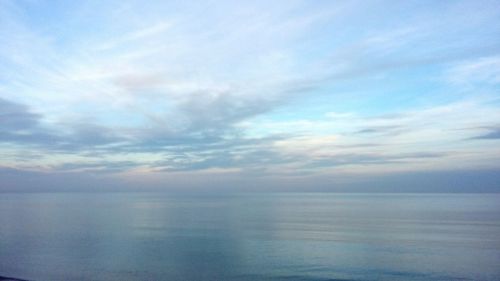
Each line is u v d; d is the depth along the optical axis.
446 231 70.31
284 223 86.38
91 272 38.31
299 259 45.16
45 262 43.25
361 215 109.50
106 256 46.91
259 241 59.16
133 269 39.72
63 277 36.19
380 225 81.31
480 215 106.56
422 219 94.88
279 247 53.56
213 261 44.06
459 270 39.38
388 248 52.47
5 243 57.69
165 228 76.69
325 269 40.19
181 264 42.22
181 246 54.59
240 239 61.28
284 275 37.28
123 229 75.06
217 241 59.31
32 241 59.53
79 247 53.81
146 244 56.38
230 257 46.41
